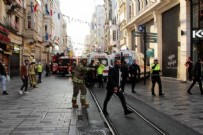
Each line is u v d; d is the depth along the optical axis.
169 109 10.59
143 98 13.80
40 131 7.05
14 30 31.06
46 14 56.75
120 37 54.69
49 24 58.00
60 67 39.38
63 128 7.38
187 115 9.41
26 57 38.84
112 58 26.12
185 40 23.70
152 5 30.73
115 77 9.57
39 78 25.12
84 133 6.98
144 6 35.59
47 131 7.05
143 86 20.59
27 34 38.66
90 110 10.45
